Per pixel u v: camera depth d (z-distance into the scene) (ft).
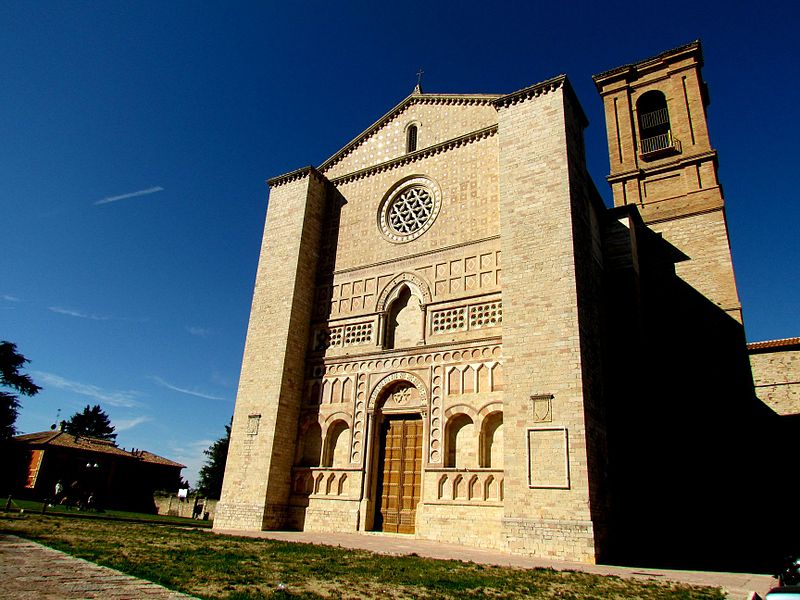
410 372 98.27
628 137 140.26
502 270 89.40
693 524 94.32
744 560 81.35
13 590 31.63
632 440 91.81
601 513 73.82
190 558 49.80
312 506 100.07
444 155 112.06
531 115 96.73
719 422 102.58
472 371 91.56
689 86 136.77
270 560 51.88
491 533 79.82
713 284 115.14
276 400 105.40
